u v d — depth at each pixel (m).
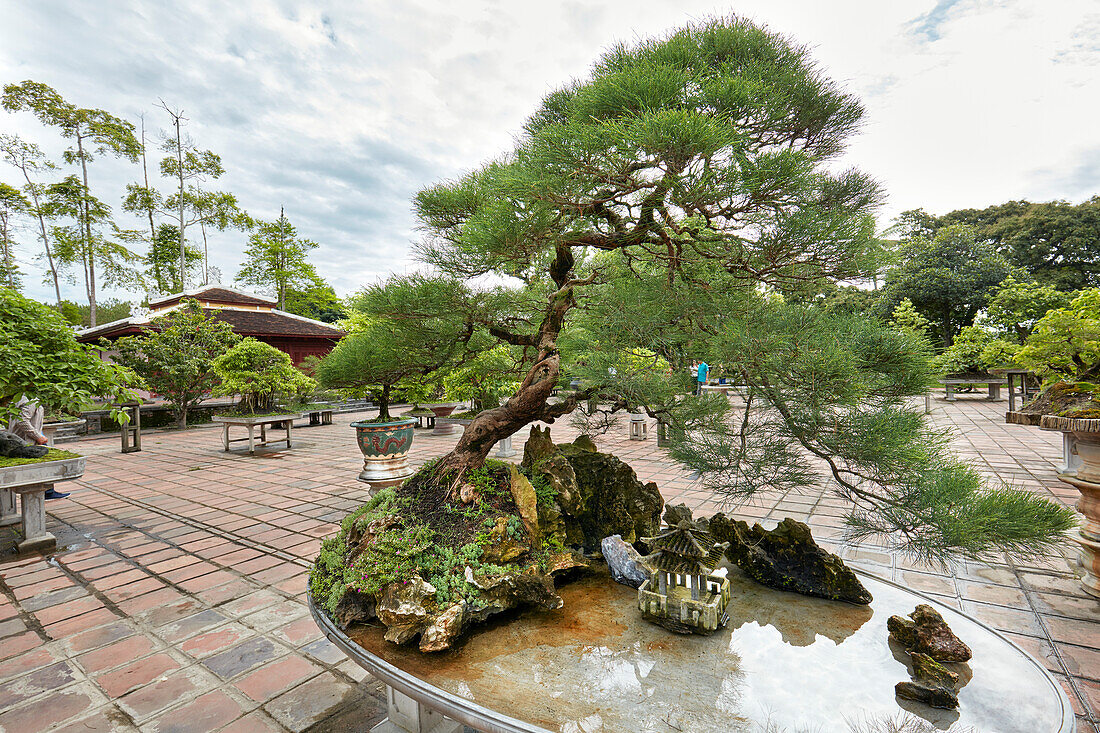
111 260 23.77
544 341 2.66
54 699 2.39
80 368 4.41
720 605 1.83
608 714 1.35
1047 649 2.60
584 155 1.62
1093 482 3.07
